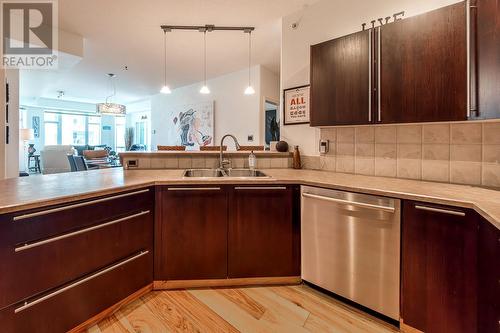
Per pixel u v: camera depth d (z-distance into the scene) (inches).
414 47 66.6
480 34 56.4
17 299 47.4
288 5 106.7
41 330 50.8
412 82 67.1
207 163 106.0
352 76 78.4
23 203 47.5
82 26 126.5
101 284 61.7
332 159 99.3
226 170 101.7
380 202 62.0
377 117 73.3
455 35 60.3
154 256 75.5
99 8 109.8
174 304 70.3
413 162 79.4
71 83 251.6
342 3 96.6
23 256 48.1
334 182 72.9
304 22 108.4
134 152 101.2
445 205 52.6
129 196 67.5
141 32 133.5
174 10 111.6
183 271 76.7
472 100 57.7
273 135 137.9
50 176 82.8
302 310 68.3
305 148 108.7
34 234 49.5
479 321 47.4
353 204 65.8
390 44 70.6
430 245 54.6
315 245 75.1
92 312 60.1
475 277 48.6
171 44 149.8
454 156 72.2
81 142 432.1
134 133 454.6
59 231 53.2
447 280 52.4
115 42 146.9
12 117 157.1
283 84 116.1
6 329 46.2
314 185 74.6
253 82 193.8
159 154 102.5
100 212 60.7
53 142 402.0
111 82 246.8
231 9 110.7
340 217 69.3
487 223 44.9
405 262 58.6
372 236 63.6
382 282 62.5
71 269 55.4
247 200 77.3
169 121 283.6
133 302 70.5
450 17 61.0
